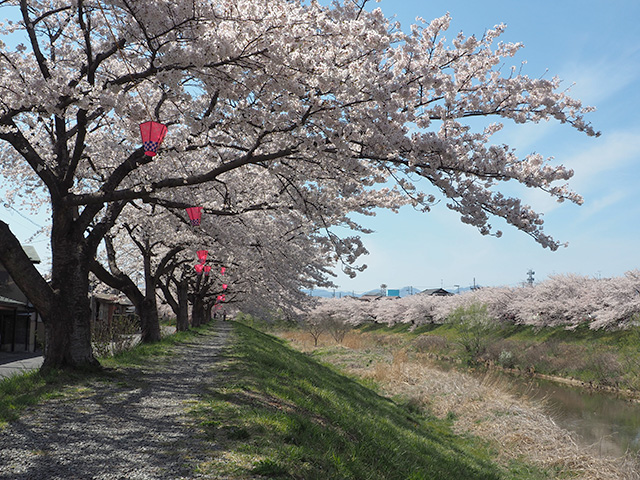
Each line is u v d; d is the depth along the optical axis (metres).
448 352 36.59
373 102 7.86
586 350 31.08
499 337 43.53
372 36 6.92
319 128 7.82
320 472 5.12
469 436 13.71
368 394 16.72
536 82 7.82
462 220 7.73
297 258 17.47
